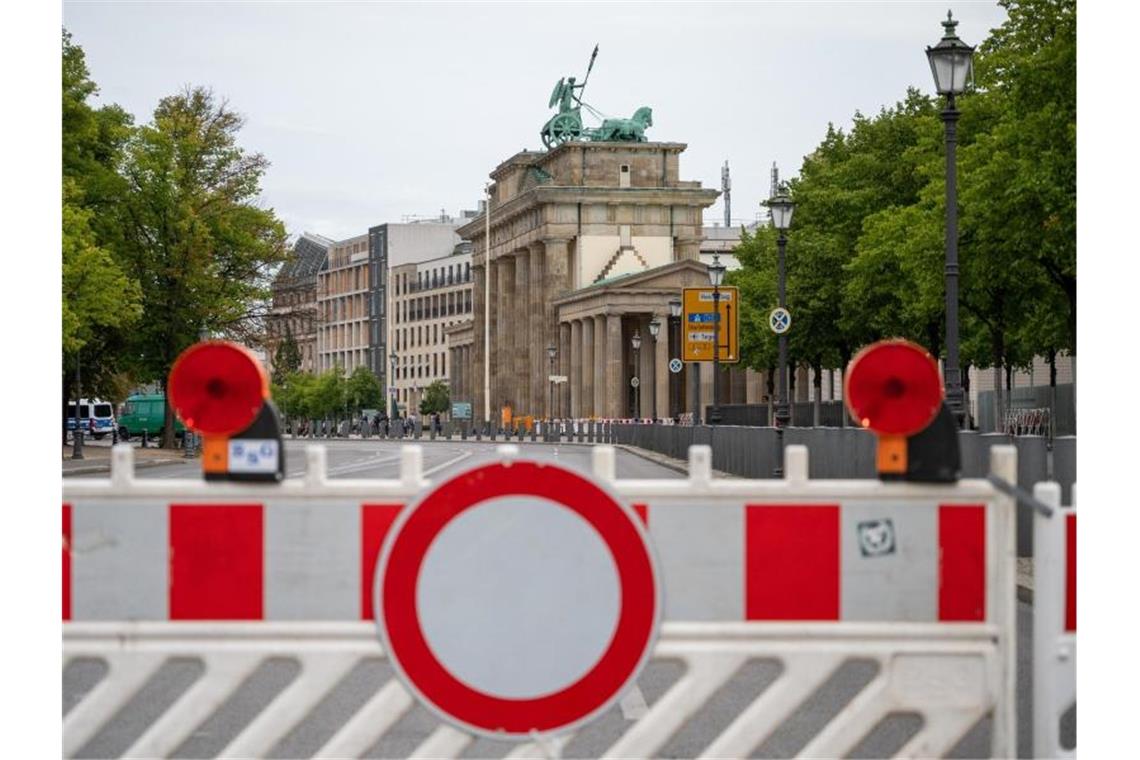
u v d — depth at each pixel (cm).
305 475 594
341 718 999
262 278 7431
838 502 602
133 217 6925
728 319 6738
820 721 1001
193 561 593
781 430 3816
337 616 595
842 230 6775
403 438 14612
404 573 566
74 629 593
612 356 14612
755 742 604
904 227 5562
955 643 604
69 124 5988
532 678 567
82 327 5250
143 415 12469
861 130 6850
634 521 565
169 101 7369
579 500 565
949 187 2797
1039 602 618
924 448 602
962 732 604
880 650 601
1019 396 5441
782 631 599
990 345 6353
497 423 14575
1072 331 4156
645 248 16625
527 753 602
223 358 588
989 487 604
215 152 7362
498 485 565
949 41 2789
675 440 6769
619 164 16812
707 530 600
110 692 592
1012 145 4041
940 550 604
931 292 4994
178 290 6994
